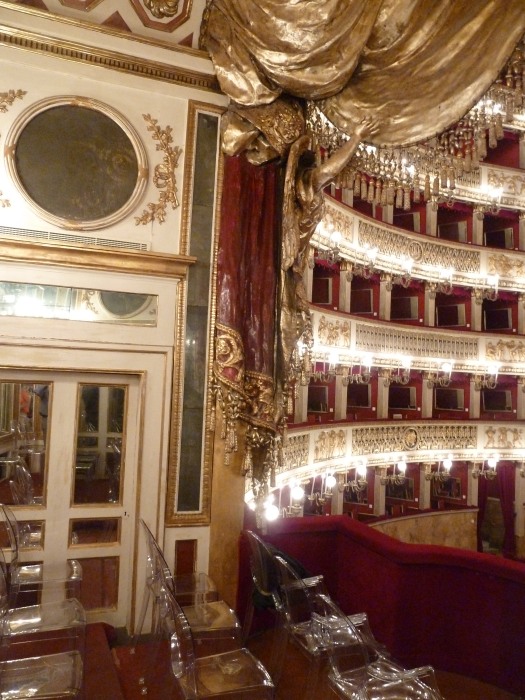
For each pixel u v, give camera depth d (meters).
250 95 4.62
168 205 4.58
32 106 4.18
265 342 4.65
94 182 4.37
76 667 2.73
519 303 14.72
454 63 4.77
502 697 4.22
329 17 4.46
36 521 4.30
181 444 4.52
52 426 4.36
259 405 4.58
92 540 4.43
